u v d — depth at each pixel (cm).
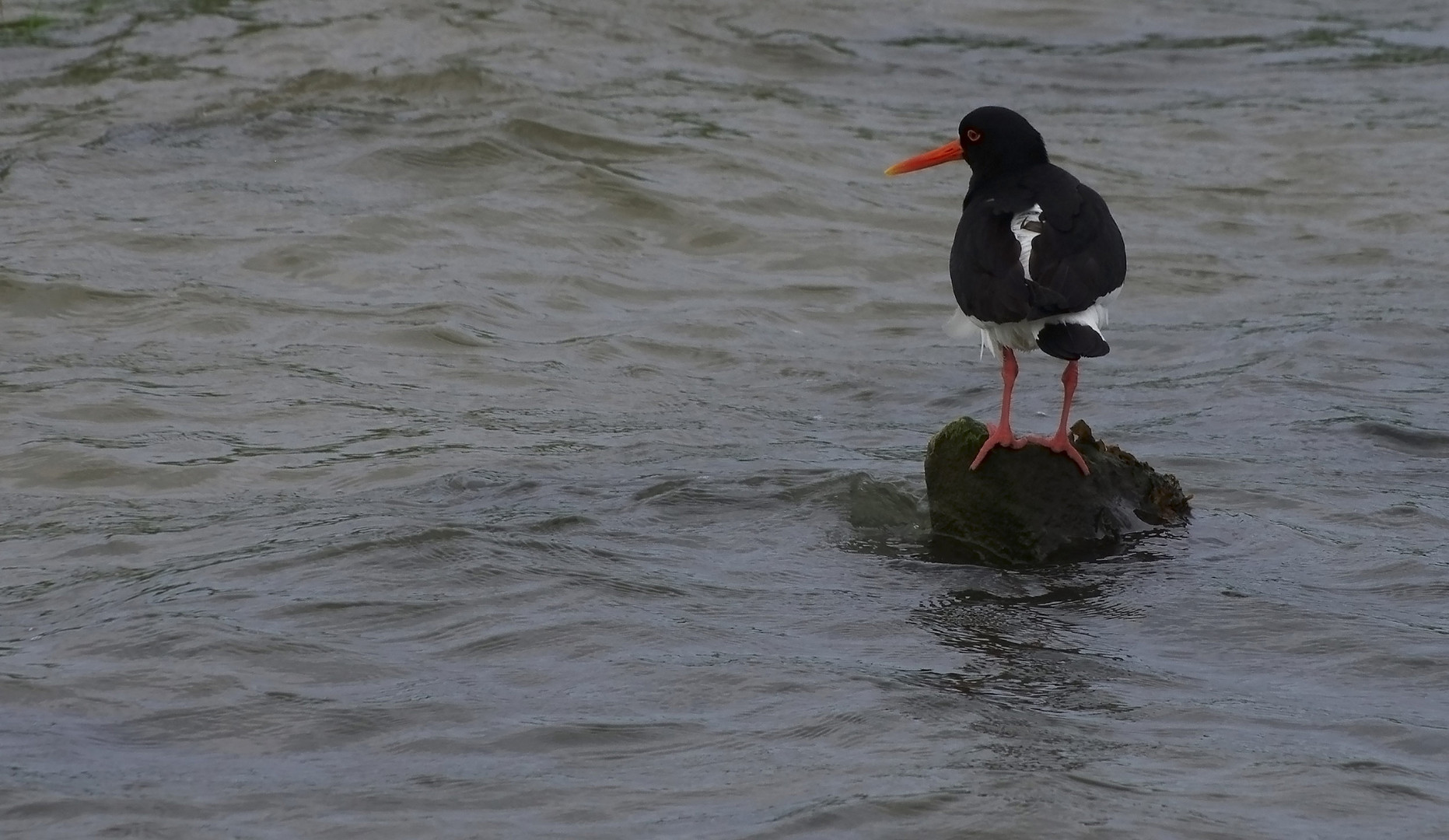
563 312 1861
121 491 1336
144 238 1992
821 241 2114
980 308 1097
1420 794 820
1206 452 1434
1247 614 1066
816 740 877
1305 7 3450
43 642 1005
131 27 2823
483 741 876
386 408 1544
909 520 1252
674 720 902
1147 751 864
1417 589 1111
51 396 1538
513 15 2934
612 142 2388
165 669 958
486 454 1409
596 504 1280
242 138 2359
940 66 2970
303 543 1161
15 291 1809
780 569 1152
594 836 775
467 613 1047
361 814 795
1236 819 791
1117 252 1125
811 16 3123
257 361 1656
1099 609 1082
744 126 2538
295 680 951
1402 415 1543
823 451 1438
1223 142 2627
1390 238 2225
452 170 2275
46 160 2255
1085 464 1196
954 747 866
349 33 2797
